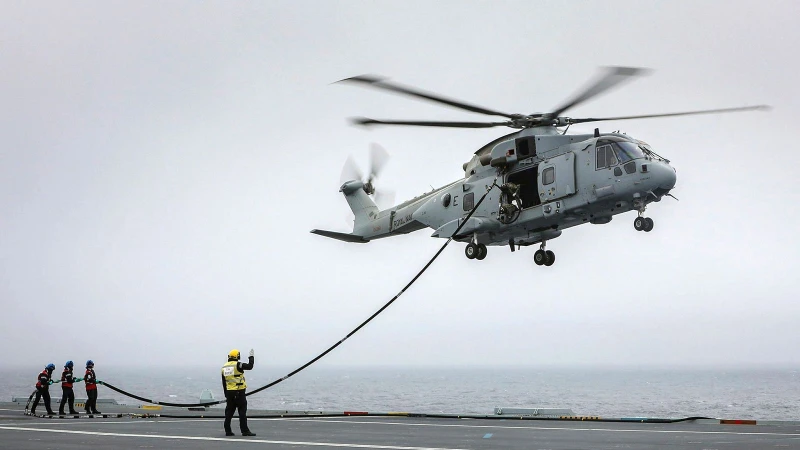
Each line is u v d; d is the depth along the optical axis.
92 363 26.09
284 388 191.88
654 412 87.56
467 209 29.11
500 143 28.11
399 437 17.03
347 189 36.53
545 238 28.34
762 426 20.41
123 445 15.12
